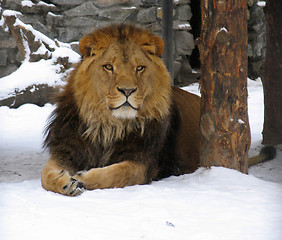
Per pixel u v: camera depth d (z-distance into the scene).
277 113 12.77
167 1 19.14
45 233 5.77
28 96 21.02
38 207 6.90
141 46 8.88
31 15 24.44
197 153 10.41
